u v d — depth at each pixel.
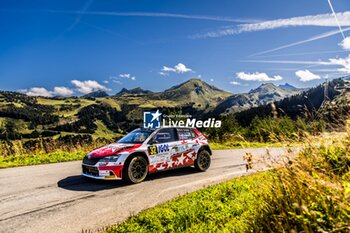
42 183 8.02
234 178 8.57
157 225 4.70
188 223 4.87
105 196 6.82
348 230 2.54
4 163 11.02
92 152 8.39
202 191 6.77
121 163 7.95
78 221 5.20
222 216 4.96
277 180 3.93
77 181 8.31
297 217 2.87
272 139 4.42
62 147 15.81
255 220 3.69
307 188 3.31
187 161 9.77
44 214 5.55
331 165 3.90
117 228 4.61
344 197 2.70
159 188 7.62
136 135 9.34
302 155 3.98
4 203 6.21
